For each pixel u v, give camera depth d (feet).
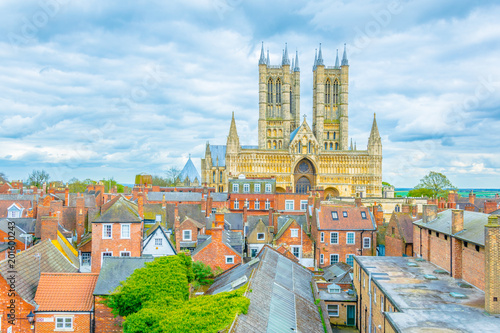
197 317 93.09
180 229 252.21
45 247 162.71
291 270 165.89
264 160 654.53
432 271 161.27
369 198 521.24
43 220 183.93
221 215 243.40
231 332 84.64
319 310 132.26
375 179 652.07
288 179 652.48
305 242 264.93
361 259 184.44
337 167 654.94
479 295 130.11
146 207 285.64
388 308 130.52
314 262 264.31
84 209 267.39
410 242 230.07
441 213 185.88
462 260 149.18
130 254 195.93
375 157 652.89
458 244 150.61
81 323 131.03
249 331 89.61
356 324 186.39
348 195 651.66
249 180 419.74
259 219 292.61
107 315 131.44
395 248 240.12
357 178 653.71
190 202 372.79
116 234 195.31
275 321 103.04
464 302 123.24
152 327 98.99
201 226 264.93
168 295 122.11
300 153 651.66
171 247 221.05
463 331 101.65
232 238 246.88
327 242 263.08
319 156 653.30
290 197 381.40
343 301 188.65
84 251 223.92
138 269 137.90
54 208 264.72
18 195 335.47
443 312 114.62
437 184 561.02
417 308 118.01
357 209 274.57
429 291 134.41
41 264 150.41
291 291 135.13
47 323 130.11
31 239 204.95
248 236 270.67
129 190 470.39
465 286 139.74
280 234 267.80
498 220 116.26
